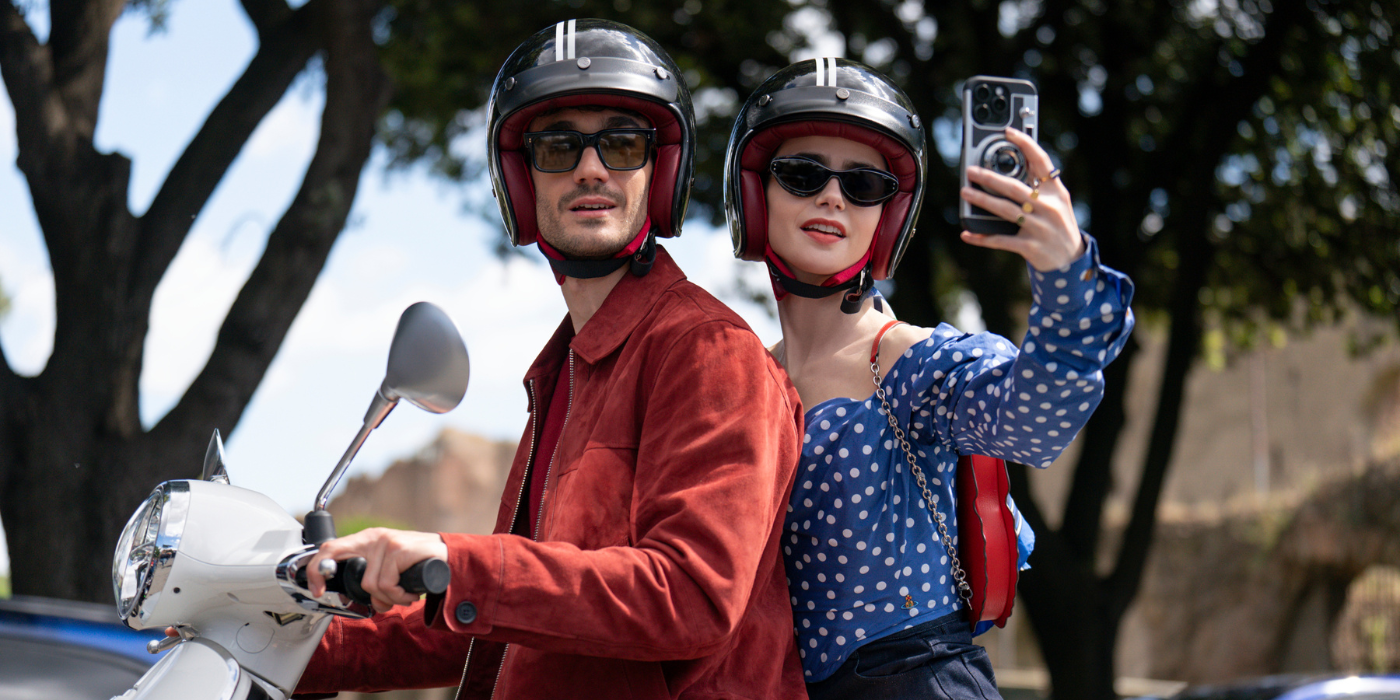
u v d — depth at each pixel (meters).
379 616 1.68
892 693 1.61
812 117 1.68
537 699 1.35
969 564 1.68
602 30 1.55
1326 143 8.50
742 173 1.78
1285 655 17.33
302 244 5.04
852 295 1.74
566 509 1.37
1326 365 22.30
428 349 1.24
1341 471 17.17
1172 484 23.30
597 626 1.18
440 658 1.68
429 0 7.52
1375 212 8.51
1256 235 9.12
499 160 1.59
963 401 1.52
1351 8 7.60
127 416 4.82
